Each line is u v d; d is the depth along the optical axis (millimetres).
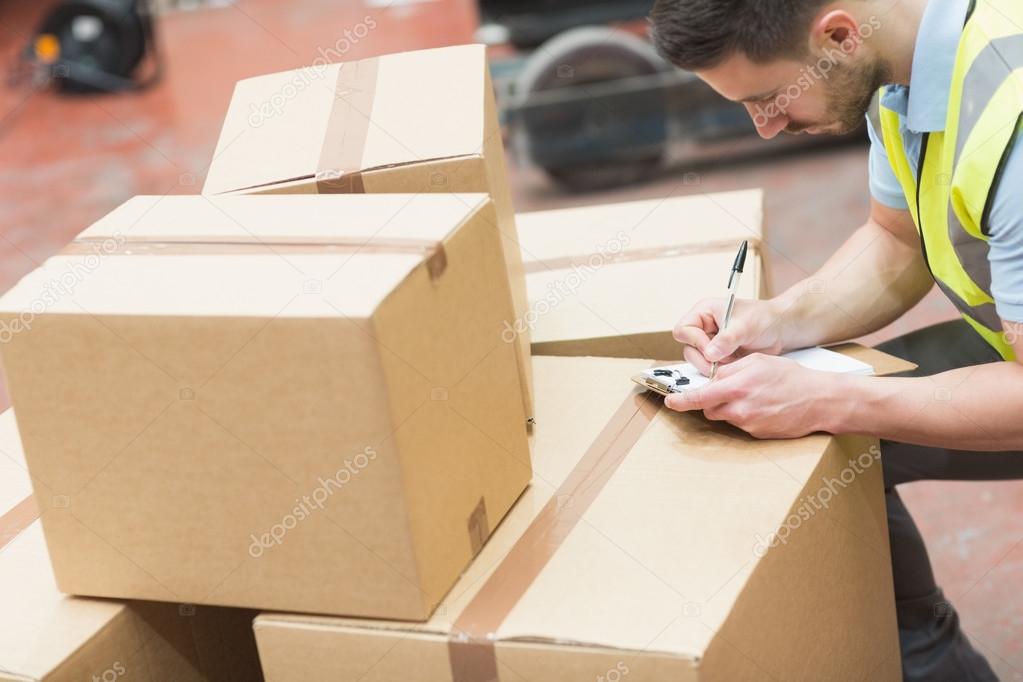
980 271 1221
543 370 1391
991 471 1428
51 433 1033
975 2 1121
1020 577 1903
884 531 1336
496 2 3947
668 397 1204
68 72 5535
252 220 1112
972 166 1076
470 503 1057
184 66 5996
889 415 1152
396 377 929
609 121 3781
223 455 990
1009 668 1706
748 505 1073
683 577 988
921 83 1158
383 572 985
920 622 1527
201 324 940
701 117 3777
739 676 965
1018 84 1053
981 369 1160
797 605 1081
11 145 5020
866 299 1419
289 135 1292
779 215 3463
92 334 975
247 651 1297
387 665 1000
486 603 1002
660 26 1133
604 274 1604
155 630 1140
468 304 1049
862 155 3934
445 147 1192
